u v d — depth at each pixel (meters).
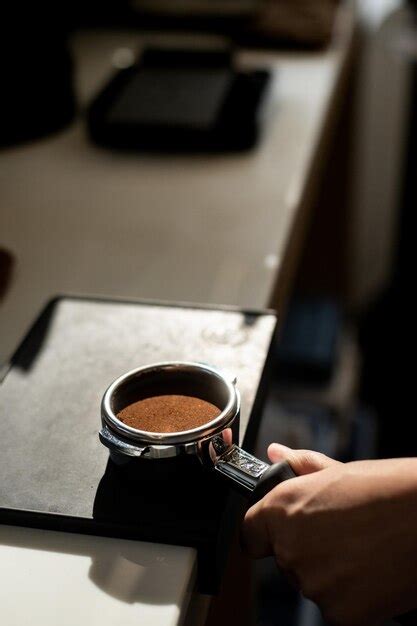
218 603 0.65
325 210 1.85
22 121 1.10
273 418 1.38
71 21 1.48
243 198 0.98
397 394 1.83
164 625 0.51
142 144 1.09
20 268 0.86
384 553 0.54
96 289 0.83
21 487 0.57
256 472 0.55
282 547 0.55
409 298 2.12
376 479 0.55
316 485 0.55
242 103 1.14
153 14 1.47
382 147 2.07
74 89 1.16
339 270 1.89
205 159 1.08
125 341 0.67
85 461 0.58
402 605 0.55
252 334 0.67
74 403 0.62
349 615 0.55
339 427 1.54
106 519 0.55
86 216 0.95
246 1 1.46
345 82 1.53
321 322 1.65
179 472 0.55
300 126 1.15
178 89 1.19
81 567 0.54
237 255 0.88
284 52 1.41
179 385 0.59
